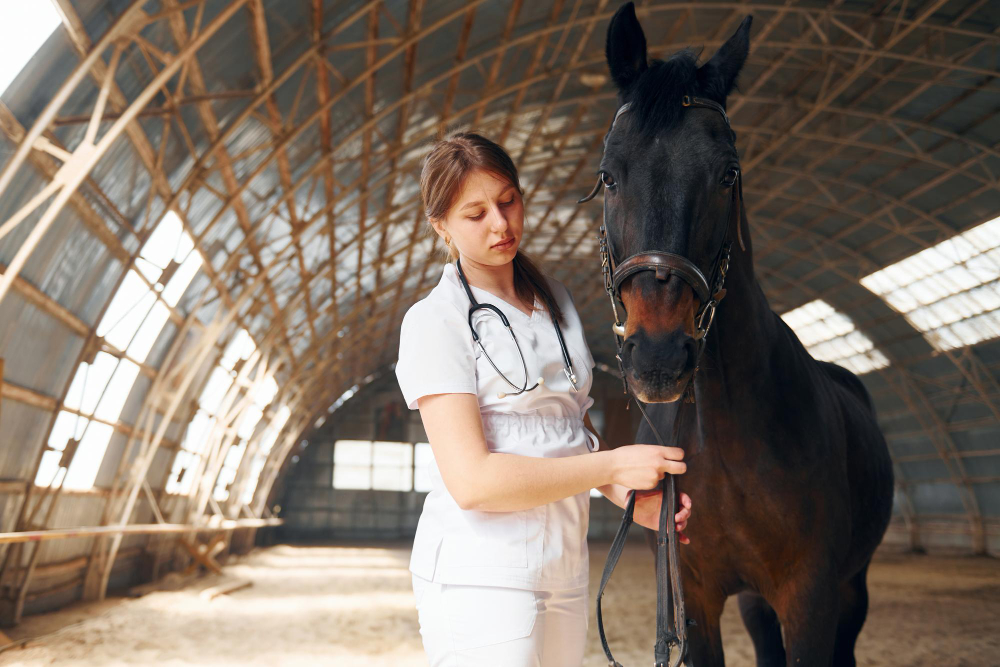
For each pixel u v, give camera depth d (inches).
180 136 361.7
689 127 74.5
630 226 72.8
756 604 140.6
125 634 327.3
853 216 810.2
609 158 76.0
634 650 287.7
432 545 53.9
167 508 619.8
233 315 510.6
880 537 150.1
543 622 52.6
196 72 331.6
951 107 616.7
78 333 361.7
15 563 340.5
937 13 526.6
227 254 514.6
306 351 828.6
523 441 53.9
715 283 75.7
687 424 100.3
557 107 613.9
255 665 265.0
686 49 81.7
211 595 470.0
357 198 534.0
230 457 827.4
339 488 1364.4
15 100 248.1
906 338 940.6
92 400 405.1
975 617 373.1
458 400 51.8
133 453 500.7
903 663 252.2
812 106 605.0
